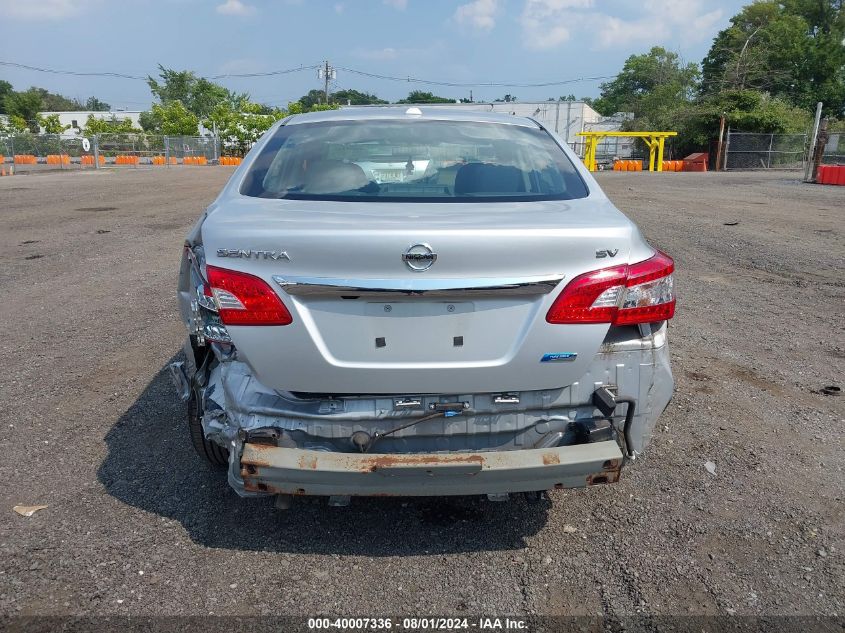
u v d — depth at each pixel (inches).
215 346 113.7
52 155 1492.4
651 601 109.0
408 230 100.2
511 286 101.4
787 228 493.0
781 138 1582.2
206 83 3432.6
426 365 103.7
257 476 105.0
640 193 814.5
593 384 109.8
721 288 310.5
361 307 102.7
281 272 101.7
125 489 138.0
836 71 2304.4
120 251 393.1
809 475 147.1
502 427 109.3
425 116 153.4
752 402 183.6
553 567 117.0
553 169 137.8
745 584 113.0
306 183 130.4
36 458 149.4
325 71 2736.2
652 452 156.1
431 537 124.6
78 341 227.1
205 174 1225.4
